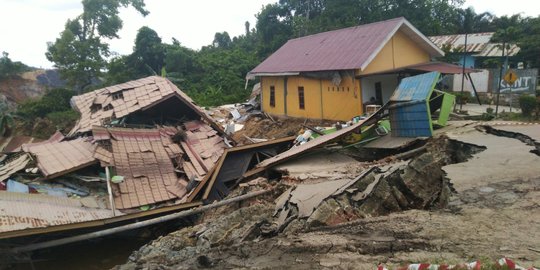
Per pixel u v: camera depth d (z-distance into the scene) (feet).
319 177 33.01
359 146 42.09
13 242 31.24
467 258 14.66
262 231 22.18
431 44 66.80
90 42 114.01
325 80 63.82
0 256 30.89
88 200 37.68
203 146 50.57
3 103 118.42
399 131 41.22
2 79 131.64
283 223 22.54
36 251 33.88
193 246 23.75
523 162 24.36
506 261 13.20
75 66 110.11
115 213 36.37
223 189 41.11
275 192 32.53
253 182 36.27
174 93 54.65
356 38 65.92
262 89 80.33
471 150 30.78
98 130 45.09
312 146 40.24
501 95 69.15
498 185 20.99
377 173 26.05
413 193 23.75
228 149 42.04
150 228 38.19
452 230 17.16
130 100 56.13
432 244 16.30
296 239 19.53
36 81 138.41
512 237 15.70
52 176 38.58
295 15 132.36
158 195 40.24
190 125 55.52
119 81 113.29
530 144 28.86
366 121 42.91
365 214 22.39
